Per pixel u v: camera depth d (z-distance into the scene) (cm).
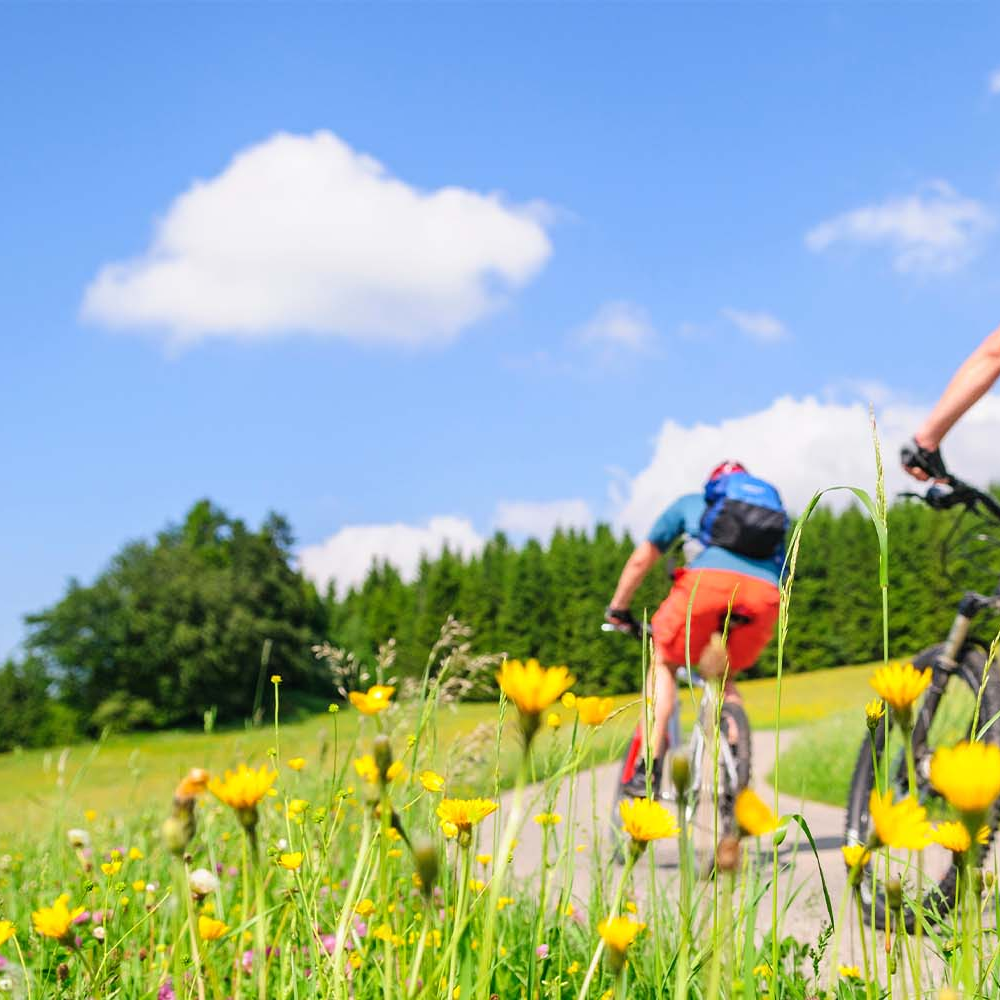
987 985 150
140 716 5747
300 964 167
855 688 4072
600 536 6222
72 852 348
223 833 275
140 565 6209
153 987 171
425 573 7081
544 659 5869
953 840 120
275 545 7044
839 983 165
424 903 101
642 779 349
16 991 177
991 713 302
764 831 86
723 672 109
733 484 414
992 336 309
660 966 155
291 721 5319
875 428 122
